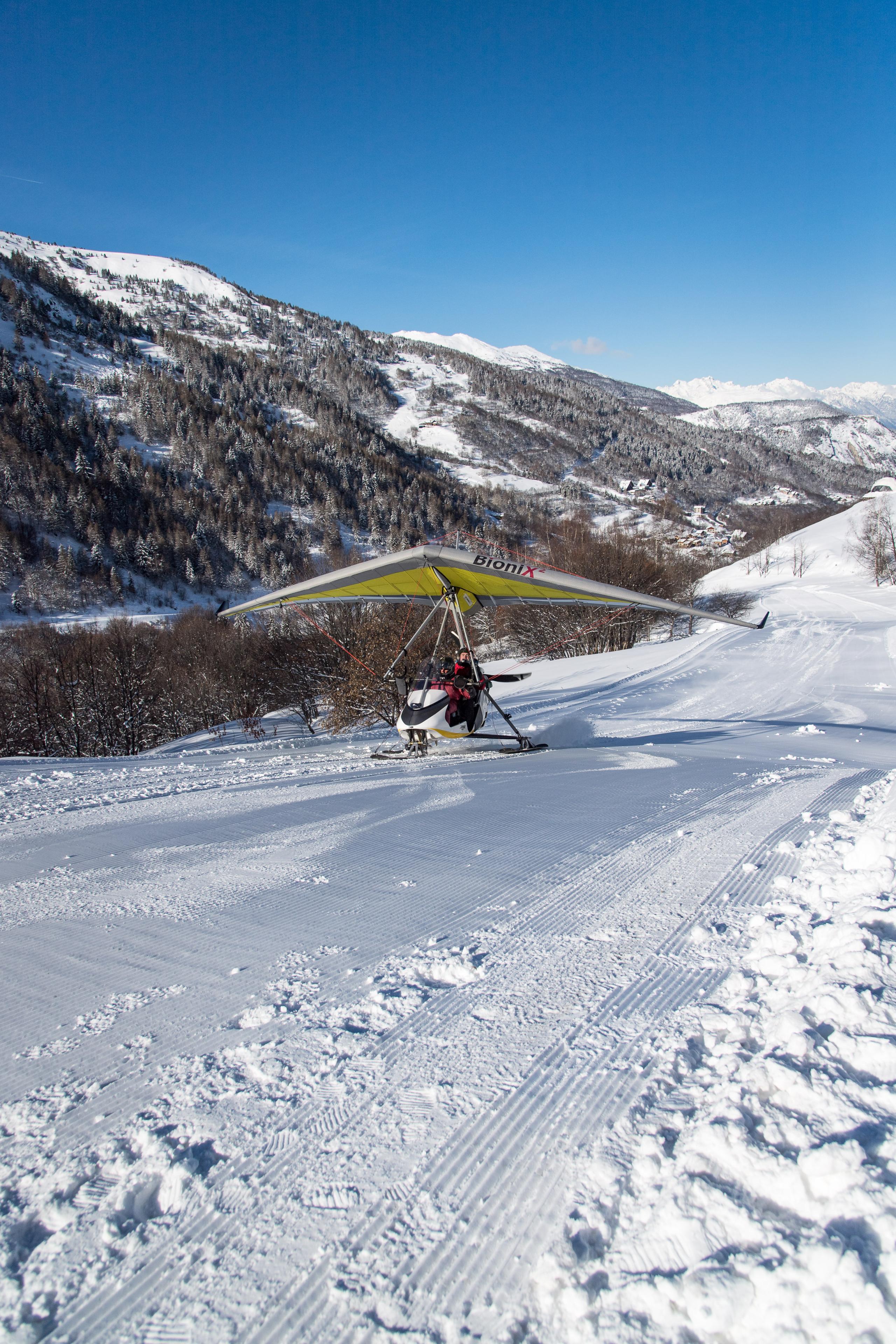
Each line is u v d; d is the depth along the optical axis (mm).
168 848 5156
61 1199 1777
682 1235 1521
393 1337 1391
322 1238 1645
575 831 5199
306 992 2799
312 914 3676
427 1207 1716
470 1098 2105
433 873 4309
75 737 34469
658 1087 2107
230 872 4496
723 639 31359
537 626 38625
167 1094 2178
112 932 3537
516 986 2795
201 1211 1734
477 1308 1446
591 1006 2607
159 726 36281
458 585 10562
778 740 11141
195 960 3154
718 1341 1304
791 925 3121
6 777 8641
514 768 8523
